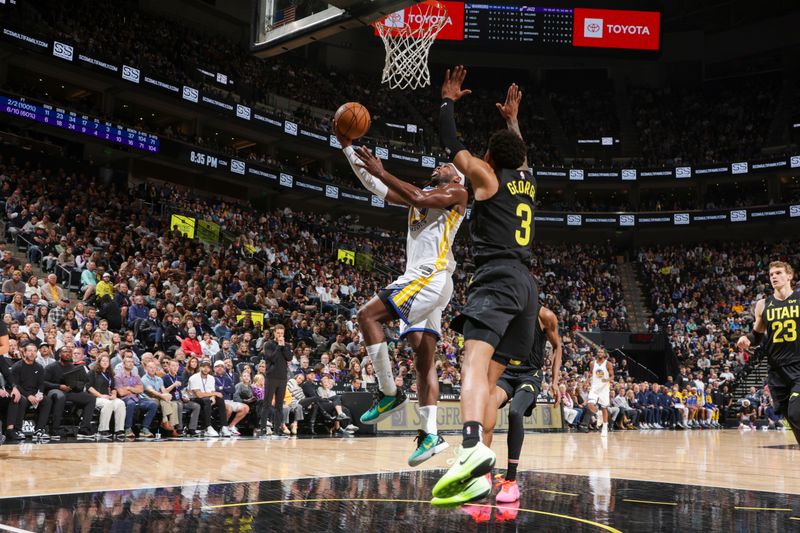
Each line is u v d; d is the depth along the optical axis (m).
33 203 16.09
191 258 17.30
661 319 27.91
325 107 29.66
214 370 10.94
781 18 32.97
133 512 3.66
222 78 25.16
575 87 35.88
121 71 21.22
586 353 22.91
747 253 30.36
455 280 26.41
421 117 32.50
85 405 9.10
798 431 4.88
